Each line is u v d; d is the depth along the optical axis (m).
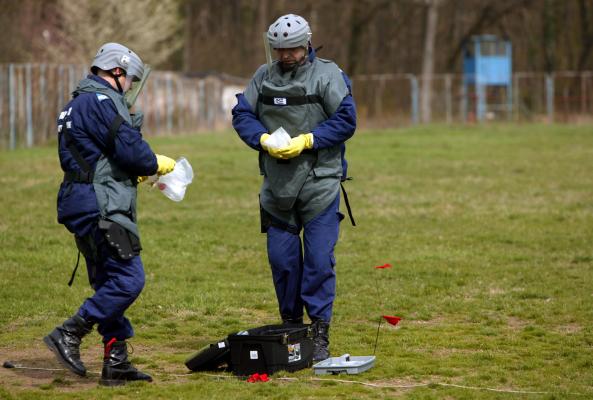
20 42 109.38
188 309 23.81
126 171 16.84
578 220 38.53
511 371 18.00
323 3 160.38
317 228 18.62
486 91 125.31
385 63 160.12
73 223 16.64
